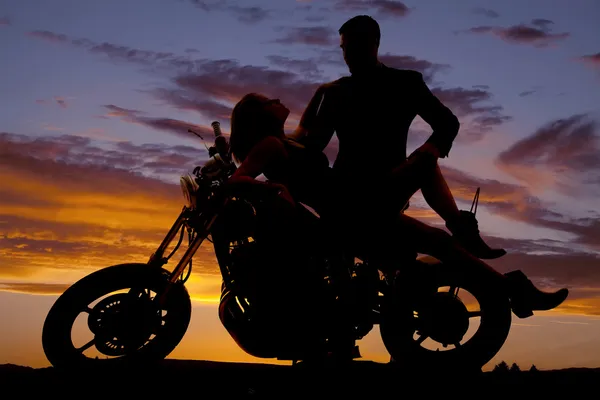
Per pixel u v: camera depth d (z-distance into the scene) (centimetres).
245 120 379
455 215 392
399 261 378
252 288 362
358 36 391
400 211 382
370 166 381
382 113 385
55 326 353
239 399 330
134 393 331
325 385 345
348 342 365
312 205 376
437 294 380
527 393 337
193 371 352
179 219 379
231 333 373
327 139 400
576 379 346
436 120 384
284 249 364
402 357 374
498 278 384
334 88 397
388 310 375
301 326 362
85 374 353
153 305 363
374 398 338
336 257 369
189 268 377
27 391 324
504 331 383
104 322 357
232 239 369
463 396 338
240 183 355
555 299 383
